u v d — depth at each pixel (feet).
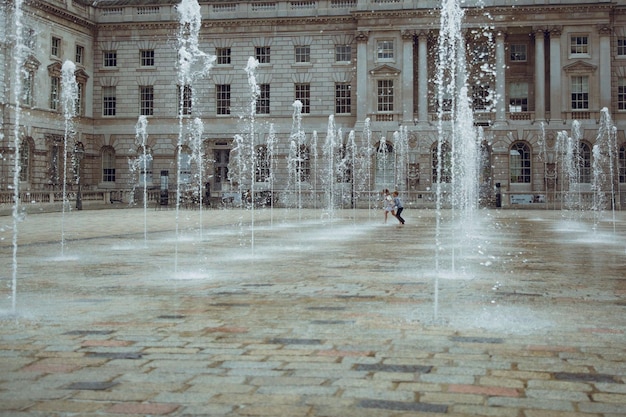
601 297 37.29
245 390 20.39
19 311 33.53
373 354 24.63
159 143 218.59
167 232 95.50
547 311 33.01
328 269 51.01
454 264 54.29
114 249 69.00
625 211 180.34
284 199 211.41
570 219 136.15
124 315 32.45
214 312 33.14
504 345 25.96
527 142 200.03
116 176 220.23
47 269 51.57
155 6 217.56
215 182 218.59
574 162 197.26
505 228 106.32
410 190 201.36
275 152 214.48
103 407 18.89
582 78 198.90
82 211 166.20
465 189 173.17
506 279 44.98
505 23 199.11
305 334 28.02
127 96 220.02
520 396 19.79
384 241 79.41
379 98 206.49
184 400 19.45
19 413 18.40
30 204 172.55
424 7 200.44
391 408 18.72
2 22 175.01
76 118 210.79
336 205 207.62
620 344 26.11
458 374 22.03
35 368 22.90
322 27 212.43
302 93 214.90
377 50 205.36
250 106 215.92
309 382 21.16
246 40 216.33
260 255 62.34
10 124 177.78
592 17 196.75
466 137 170.30
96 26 219.61
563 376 21.80
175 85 217.97
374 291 39.73
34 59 188.34
